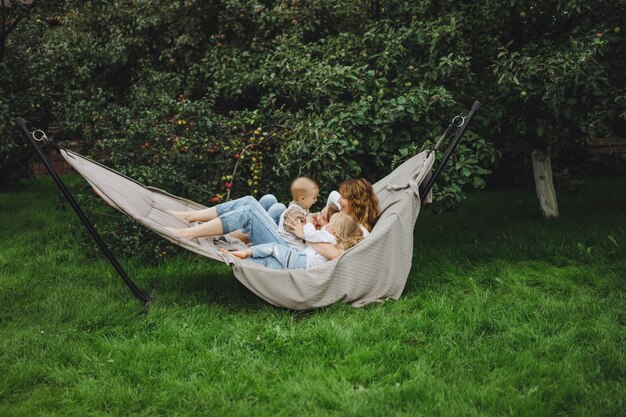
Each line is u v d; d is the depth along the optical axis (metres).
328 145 5.23
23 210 7.51
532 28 6.19
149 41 8.09
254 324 4.03
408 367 3.34
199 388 3.20
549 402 2.97
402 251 4.42
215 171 6.00
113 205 4.23
